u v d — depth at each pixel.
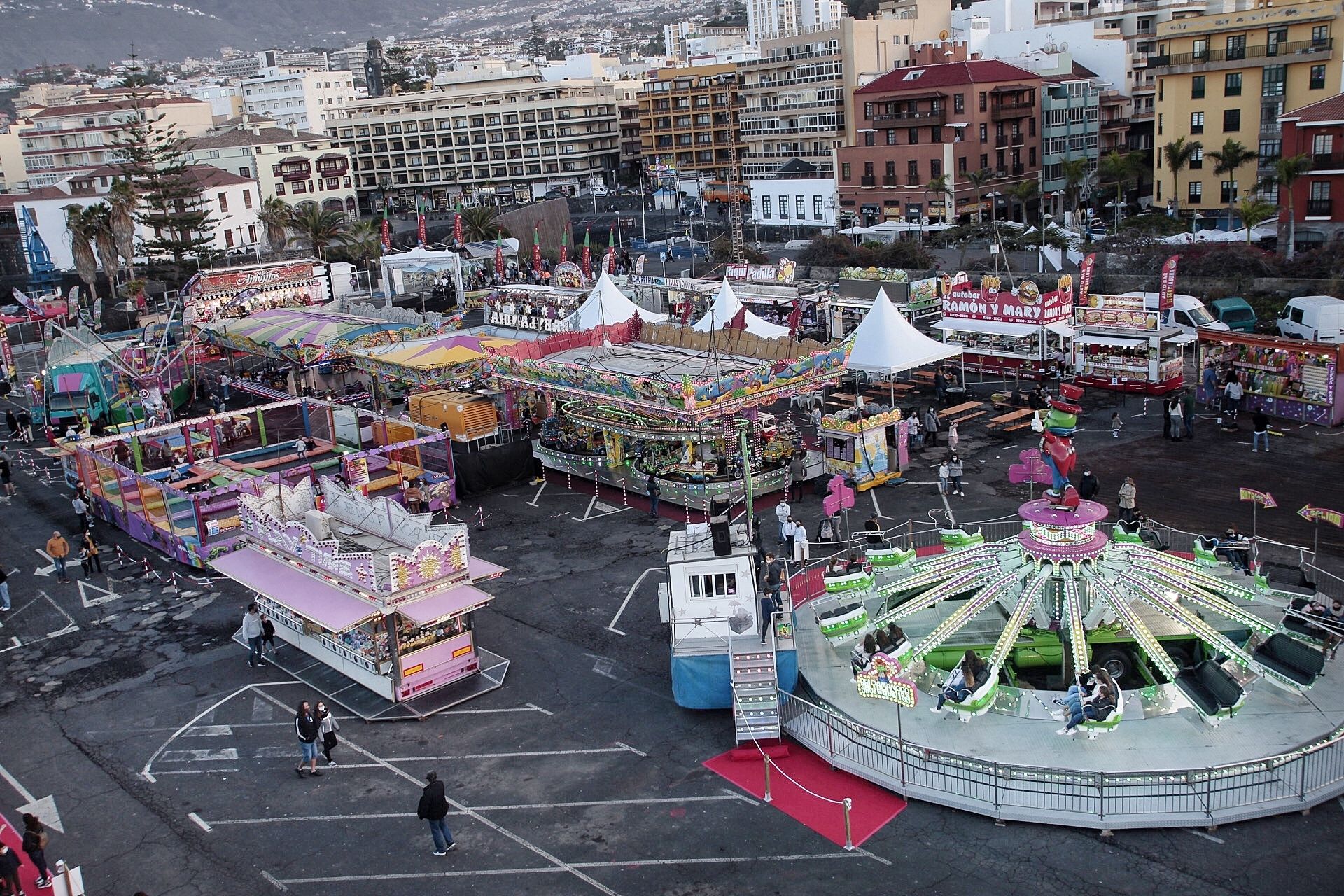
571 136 166.50
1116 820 18.53
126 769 23.02
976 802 19.34
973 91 95.94
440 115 172.38
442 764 22.44
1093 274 66.19
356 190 176.50
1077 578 22.92
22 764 23.47
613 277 68.31
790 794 20.45
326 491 30.31
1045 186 104.44
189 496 34.19
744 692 21.89
